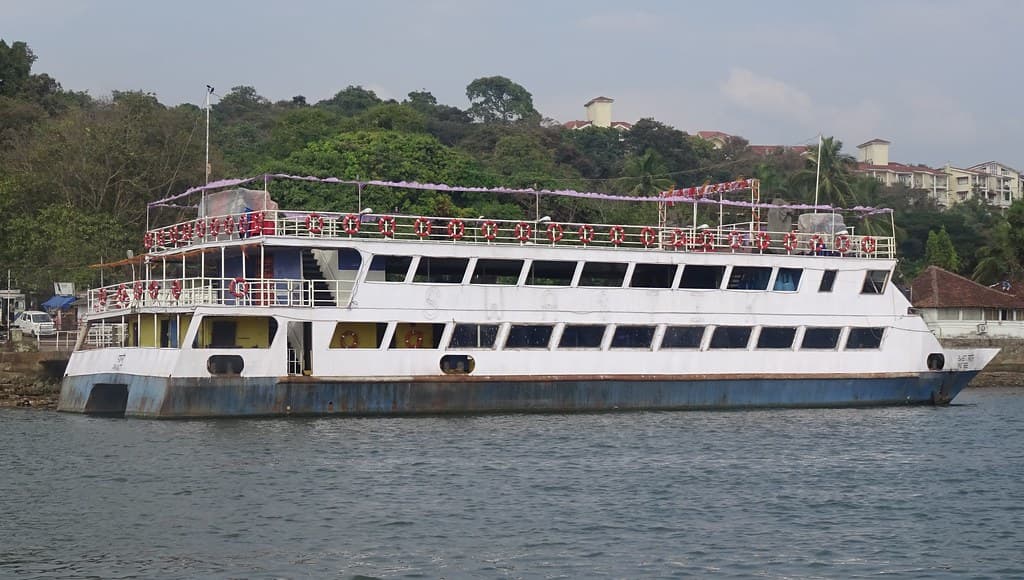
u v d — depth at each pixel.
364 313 63.34
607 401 67.69
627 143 183.50
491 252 65.94
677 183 174.88
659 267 70.31
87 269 93.75
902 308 74.69
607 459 52.47
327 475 47.84
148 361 62.44
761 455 54.41
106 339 77.06
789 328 71.75
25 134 120.00
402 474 48.22
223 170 115.75
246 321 63.53
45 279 93.56
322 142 115.44
